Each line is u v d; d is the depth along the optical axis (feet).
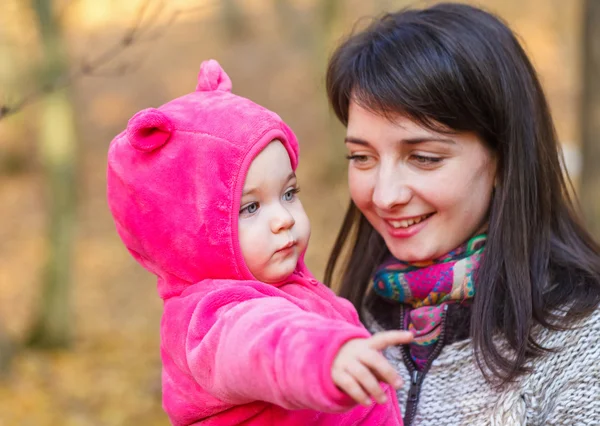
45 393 23.09
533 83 6.33
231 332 4.57
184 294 5.44
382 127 5.86
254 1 62.90
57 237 27.25
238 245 5.30
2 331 26.17
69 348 27.43
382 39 5.99
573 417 5.56
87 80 53.93
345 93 6.12
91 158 46.11
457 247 6.20
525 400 5.69
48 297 27.27
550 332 5.86
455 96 5.71
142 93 52.37
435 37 5.84
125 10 44.88
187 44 58.23
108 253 37.42
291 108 48.60
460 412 5.95
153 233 5.44
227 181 5.24
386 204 5.88
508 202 6.01
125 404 22.61
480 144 5.96
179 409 5.39
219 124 5.33
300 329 4.23
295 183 5.68
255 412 5.18
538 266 6.08
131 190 5.44
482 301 5.92
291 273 5.65
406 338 3.95
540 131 6.38
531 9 47.75
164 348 5.54
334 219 36.70
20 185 45.73
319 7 36.88
